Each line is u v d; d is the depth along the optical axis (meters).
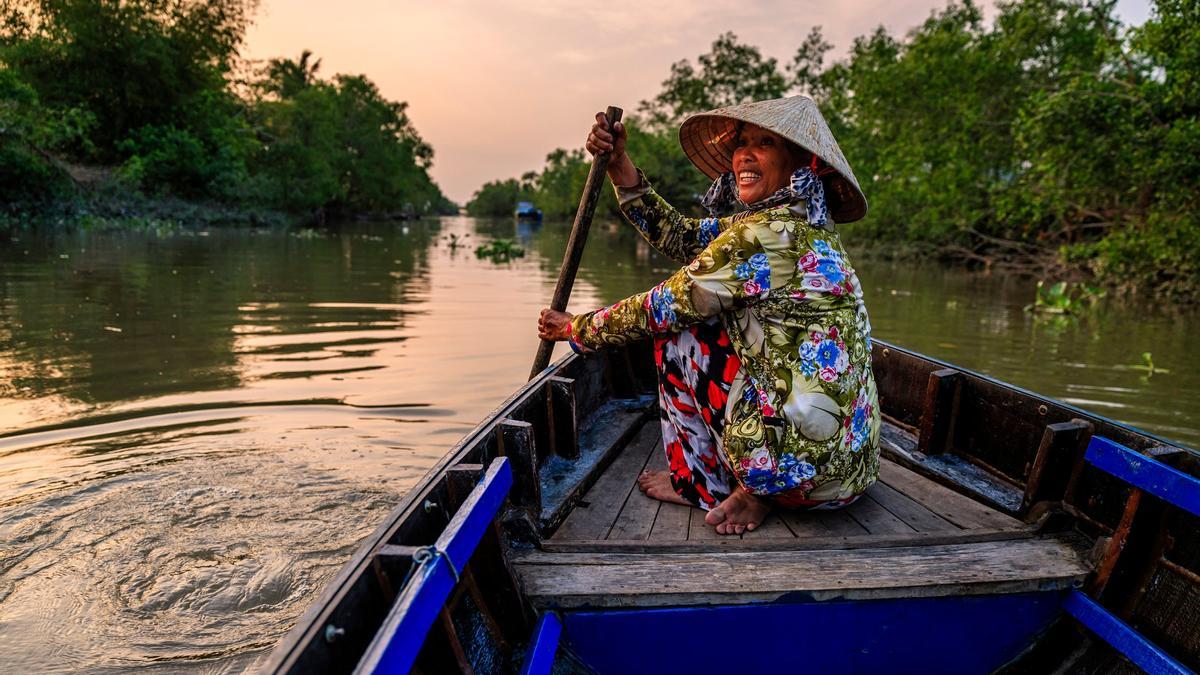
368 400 3.86
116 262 9.16
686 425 1.79
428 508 1.30
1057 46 13.77
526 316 6.59
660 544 1.61
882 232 17.08
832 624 1.47
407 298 7.55
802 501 1.70
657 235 2.27
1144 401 4.31
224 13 20.36
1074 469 1.76
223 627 2.03
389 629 0.88
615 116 2.16
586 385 2.51
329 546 2.43
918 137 14.55
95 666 1.87
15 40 18.00
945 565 1.54
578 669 1.45
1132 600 1.54
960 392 2.19
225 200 20.77
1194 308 8.98
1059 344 6.14
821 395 1.57
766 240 1.55
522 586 1.44
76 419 3.44
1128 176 9.42
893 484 2.03
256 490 2.79
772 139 1.66
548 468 2.02
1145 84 8.69
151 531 2.48
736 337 1.63
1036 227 13.43
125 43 18.08
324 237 18.23
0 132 13.36
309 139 31.80
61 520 2.52
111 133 18.83
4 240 11.03
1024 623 1.55
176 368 4.34
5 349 4.63
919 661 1.52
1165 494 1.41
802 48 26.98
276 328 5.64
